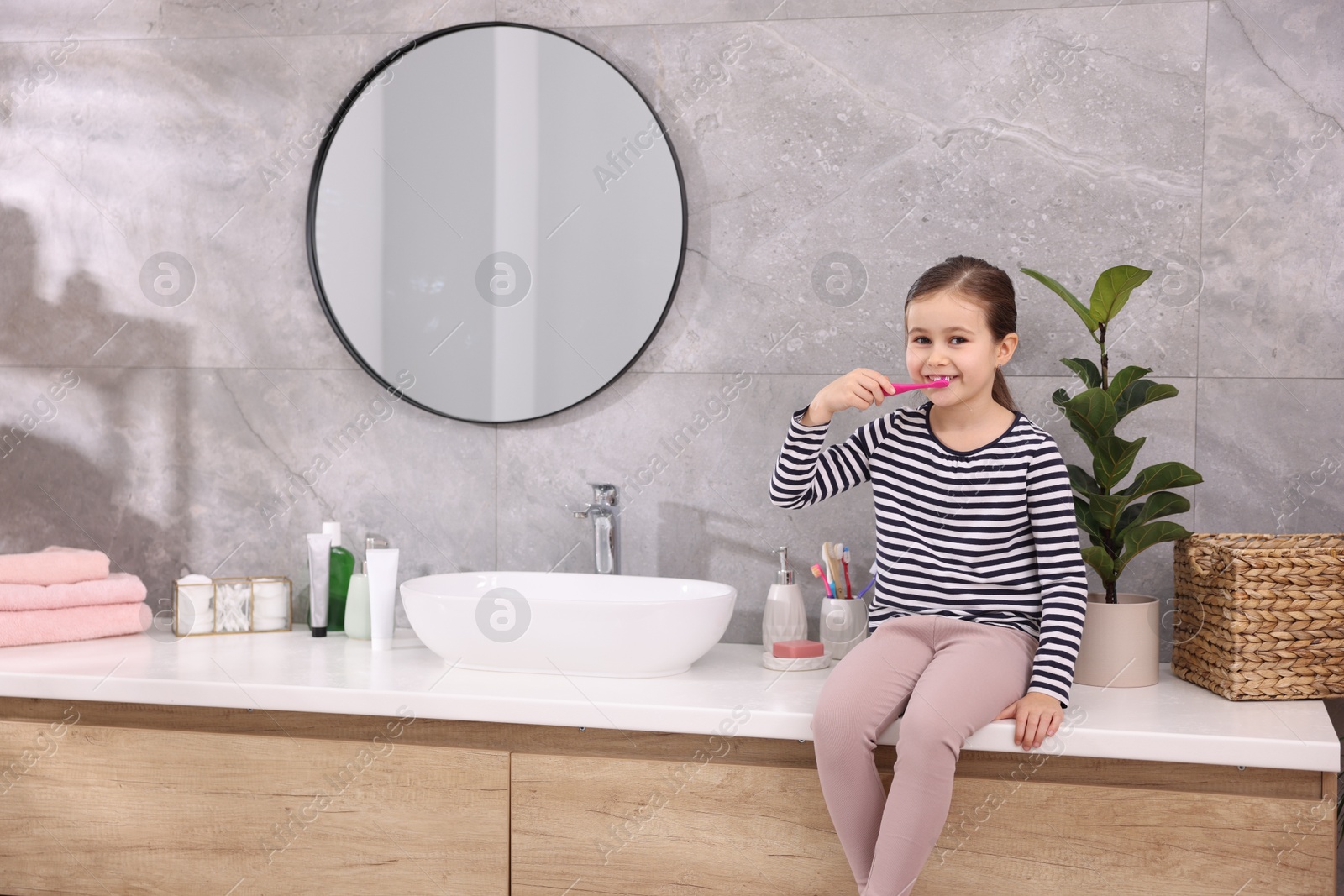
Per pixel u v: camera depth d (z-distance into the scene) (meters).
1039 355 1.65
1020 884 1.22
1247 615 1.33
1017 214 1.65
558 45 1.77
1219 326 1.61
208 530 1.89
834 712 1.21
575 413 1.79
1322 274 1.59
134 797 1.41
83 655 1.58
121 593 1.73
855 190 1.70
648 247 1.75
